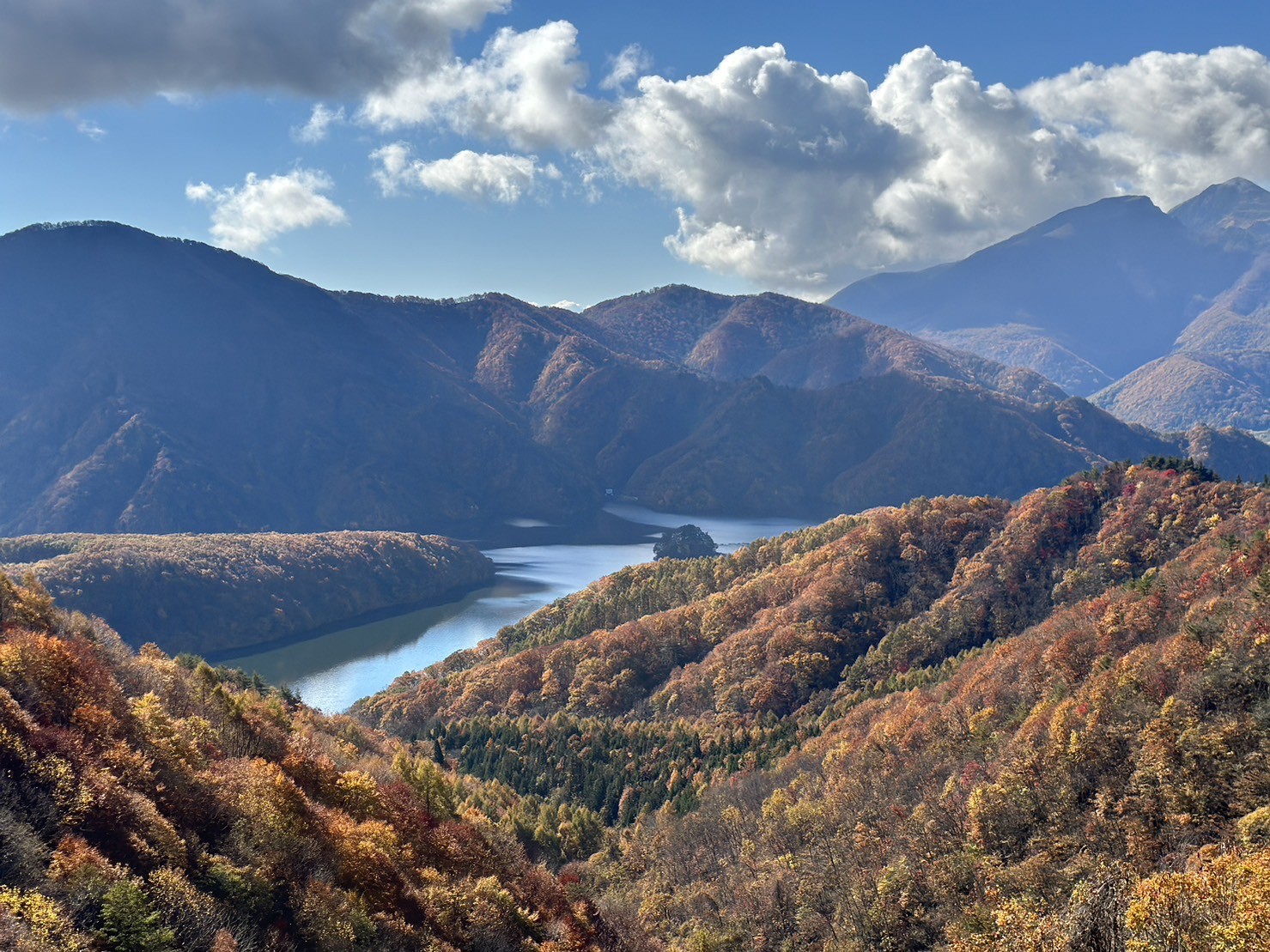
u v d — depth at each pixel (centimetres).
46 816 6203
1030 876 8950
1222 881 5834
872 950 9575
